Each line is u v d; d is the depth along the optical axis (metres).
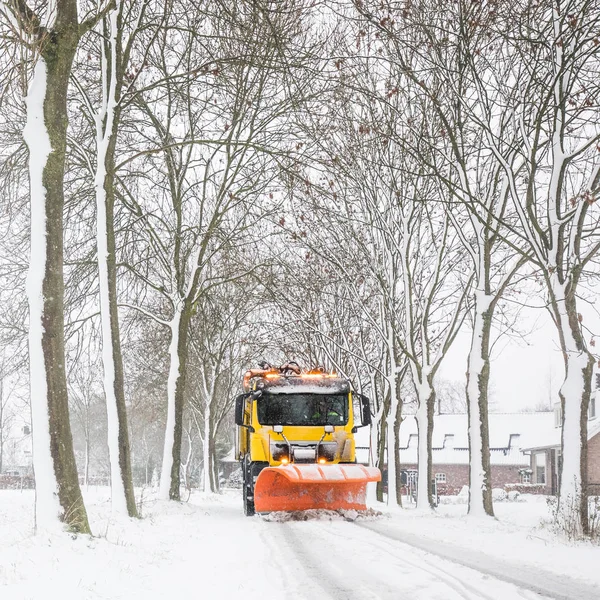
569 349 14.48
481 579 8.00
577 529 13.16
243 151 23.23
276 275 28.78
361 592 7.27
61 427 10.87
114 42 17.19
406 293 23.33
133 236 23.62
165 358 41.16
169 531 13.77
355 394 19.38
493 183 18.41
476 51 15.99
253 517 18.48
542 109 15.08
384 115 20.50
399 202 22.86
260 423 18.95
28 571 7.96
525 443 71.12
